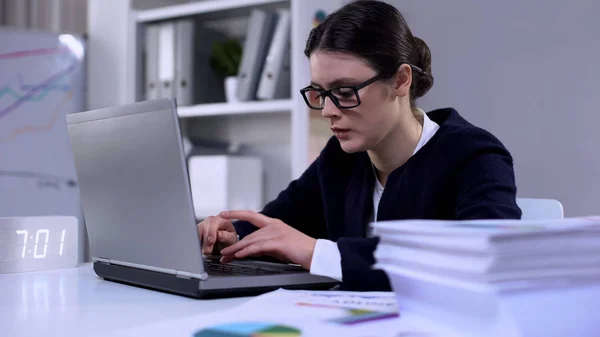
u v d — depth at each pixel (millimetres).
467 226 579
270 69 2441
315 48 1117
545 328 521
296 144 2367
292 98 2379
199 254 867
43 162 2898
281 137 2791
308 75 2406
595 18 2363
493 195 1076
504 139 2535
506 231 521
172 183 869
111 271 1068
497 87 2545
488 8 2557
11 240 1217
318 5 2480
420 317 613
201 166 2576
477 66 2584
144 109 883
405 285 626
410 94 1220
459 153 1186
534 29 2471
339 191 1395
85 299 893
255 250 991
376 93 1104
